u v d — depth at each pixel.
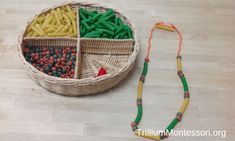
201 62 1.42
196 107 1.22
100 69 1.24
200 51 1.48
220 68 1.40
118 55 1.36
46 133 1.08
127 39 1.30
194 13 1.72
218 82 1.33
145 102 1.22
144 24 1.60
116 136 1.09
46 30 1.31
